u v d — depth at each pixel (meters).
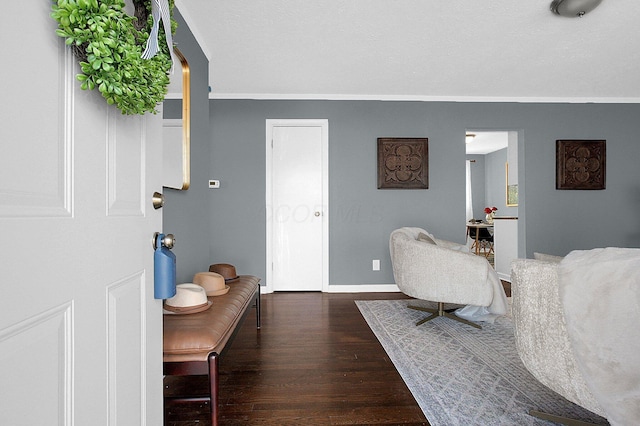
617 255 1.07
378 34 2.58
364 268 4.05
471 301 2.53
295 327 2.80
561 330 1.22
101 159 0.73
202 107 2.57
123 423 0.81
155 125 1.01
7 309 0.48
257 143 3.98
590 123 4.20
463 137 4.11
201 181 2.52
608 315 1.04
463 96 4.09
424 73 3.38
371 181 4.06
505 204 7.93
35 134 0.54
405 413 1.60
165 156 1.85
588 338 1.09
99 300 0.71
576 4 2.15
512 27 2.50
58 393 0.59
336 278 4.05
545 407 1.62
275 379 1.93
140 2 0.80
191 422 1.54
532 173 4.17
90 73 0.61
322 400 1.71
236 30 2.49
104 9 0.58
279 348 2.37
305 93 3.96
